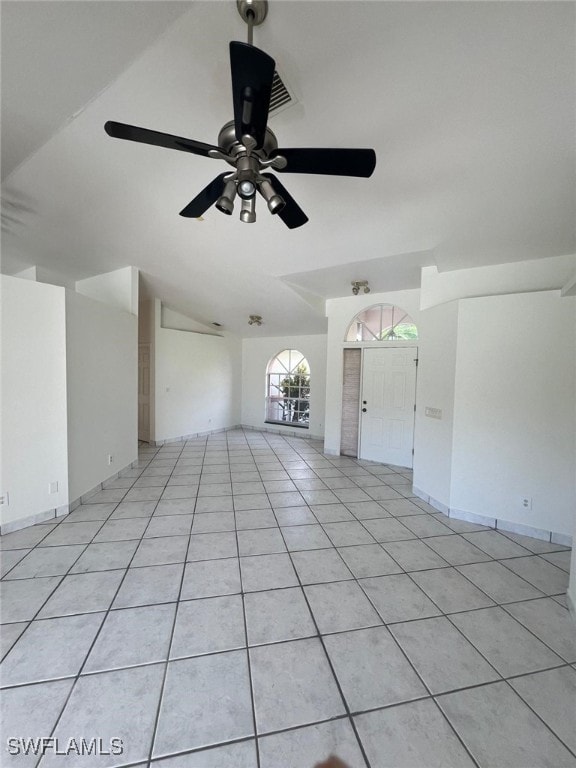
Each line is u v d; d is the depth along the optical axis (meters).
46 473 2.98
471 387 3.15
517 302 2.93
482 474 3.12
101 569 2.26
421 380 3.79
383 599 2.03
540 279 3.23
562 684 1.49
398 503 3.59
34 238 3.76
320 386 6.73
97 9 1.38
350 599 2.02
